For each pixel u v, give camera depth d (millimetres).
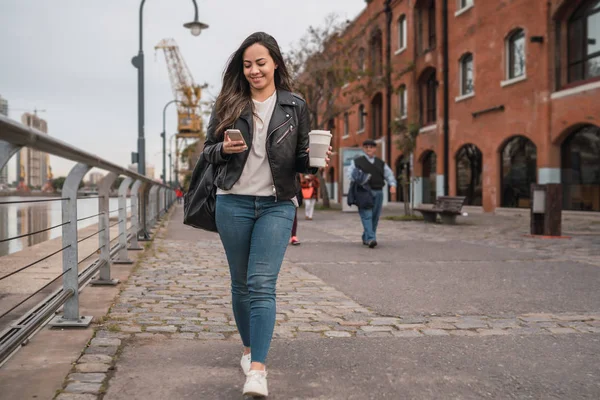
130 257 7820
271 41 2834
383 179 9023
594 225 13430
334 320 4273
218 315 4398
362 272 6570
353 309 4652
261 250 2771
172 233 11984
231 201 2814
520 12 18156
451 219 14703
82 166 3914
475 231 12367
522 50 18391
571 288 5570
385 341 3709
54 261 6742
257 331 2695
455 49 22297
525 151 18391
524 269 6762
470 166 21797
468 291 5422
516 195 18891
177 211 26344
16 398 2604
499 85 19375
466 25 21438
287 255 8141
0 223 7125
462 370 3135
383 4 29125
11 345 2711
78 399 2613
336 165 39125
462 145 21953
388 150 28922
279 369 3131
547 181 16922
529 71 17766
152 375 2982
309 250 8773
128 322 4094
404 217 16734
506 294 5277
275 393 2773
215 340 3688
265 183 2801
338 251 8641
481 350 3516
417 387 2871
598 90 14992
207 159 2820
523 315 4461
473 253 8328
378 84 25547
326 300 5012
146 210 10156
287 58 24812
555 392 2816
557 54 16828
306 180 17188
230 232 2828
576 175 16406
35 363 3107
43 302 3725
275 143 2762
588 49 15867
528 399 2729
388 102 28750
